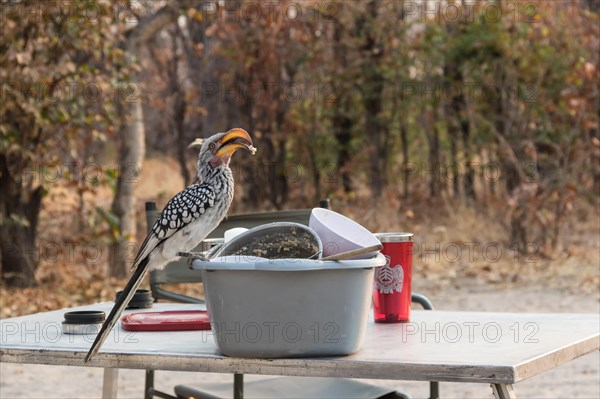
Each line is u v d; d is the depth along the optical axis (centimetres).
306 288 237
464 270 1165
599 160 1280
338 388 380
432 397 376
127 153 1171
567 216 1258
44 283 1102
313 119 1705
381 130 1831
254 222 440
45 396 619
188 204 298
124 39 1146
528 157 1316
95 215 1116
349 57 1677
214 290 242
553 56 1354
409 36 1658
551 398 585
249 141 307
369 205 1557
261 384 390
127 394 622
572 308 905
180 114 1802
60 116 1019
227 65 1647
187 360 249
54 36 1009
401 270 306
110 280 1120
